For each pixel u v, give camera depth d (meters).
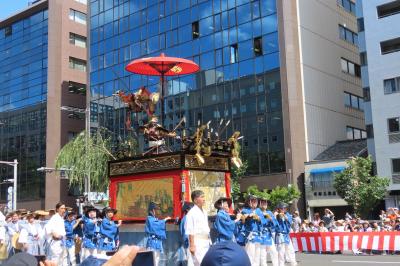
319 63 42.97
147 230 11.41
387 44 36.59
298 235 22.47
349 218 26.50
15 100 66.12
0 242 15.41
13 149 64.94
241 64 41.97
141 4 51.16
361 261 17.58
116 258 2.21
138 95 13.52
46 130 60.28
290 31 40.06
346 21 47.94
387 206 35.03
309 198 38.06
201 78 44.41
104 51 54.31
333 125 43.22
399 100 35.31
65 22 64.12
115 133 50.78
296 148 38.62
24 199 61.59
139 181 12.72
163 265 11.57
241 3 42.56
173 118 45.69
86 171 36.09
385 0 36.41
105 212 13.19
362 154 38.09
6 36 69.38
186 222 9.95
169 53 47.56
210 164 12.52
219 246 2.59
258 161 39.84
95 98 54.41
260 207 13.47
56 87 61.72
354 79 47.53
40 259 2.88
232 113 41.91
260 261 12.84
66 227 14.95
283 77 39.34
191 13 46.28
